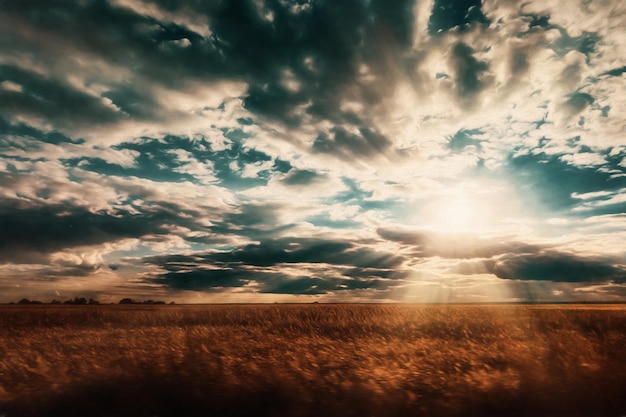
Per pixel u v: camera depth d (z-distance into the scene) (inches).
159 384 327.3
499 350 484.1
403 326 857.5
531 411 285.9
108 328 872.3
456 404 288.5
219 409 291.3
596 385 313.3
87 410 295.9
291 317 1074.7
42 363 407.8
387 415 280.2
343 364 414.9
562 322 917.2
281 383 321.1
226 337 634.2
